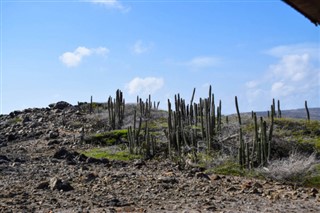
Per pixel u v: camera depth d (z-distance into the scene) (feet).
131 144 71.36
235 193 41.39
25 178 46.52
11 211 31.91
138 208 33.91
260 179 51.55
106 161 60.18
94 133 92.17
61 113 117.39
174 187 43.32
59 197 37.76
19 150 75.92
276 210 34.40
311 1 10.66
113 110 98.99
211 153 63.62
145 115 95.86
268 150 56.49
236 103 73.82
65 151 64.18
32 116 117.80
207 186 44.19
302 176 50.80
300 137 69.51
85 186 42.78
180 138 70.85
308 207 36.01
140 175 49.78
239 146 59.21
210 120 67.77
